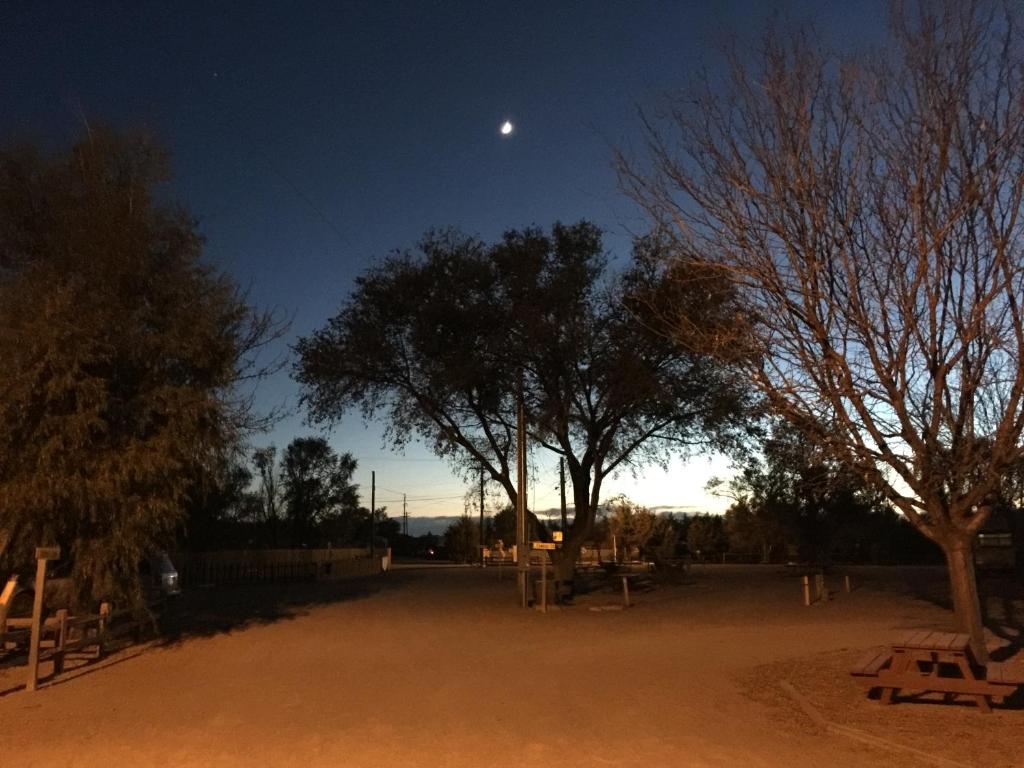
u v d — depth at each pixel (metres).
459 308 26.05
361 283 27.06
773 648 15.18
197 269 16.55
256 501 48.00
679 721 9.35
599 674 12.59
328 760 7.95
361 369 27.08
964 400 9.90
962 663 9.55
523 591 25.23
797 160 10.14
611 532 55.97
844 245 10.04
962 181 9.60
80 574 14.82
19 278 14.93
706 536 64.19
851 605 24.33
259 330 17.66
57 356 13.95
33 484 13.84
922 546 53.06
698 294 11.88
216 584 36.09
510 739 8.65
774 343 10.43
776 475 36.78
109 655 15.15
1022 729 8.75
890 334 9.87
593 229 25.61
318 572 41.12
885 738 8.42
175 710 10.31
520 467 25.62
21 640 14.51
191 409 15.38
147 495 15.05
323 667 13.61
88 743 8.69
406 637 17.80
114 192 16.02
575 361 24.72
